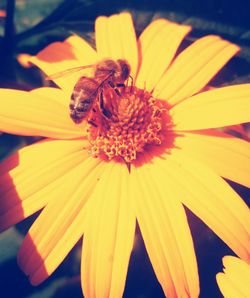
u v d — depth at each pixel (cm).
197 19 14
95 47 14
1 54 14
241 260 11
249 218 11
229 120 12
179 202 11
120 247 11
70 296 13
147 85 13
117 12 14
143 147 13
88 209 12
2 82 14
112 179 12
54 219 11
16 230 14
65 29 14
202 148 12
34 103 12
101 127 12
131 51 13
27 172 12
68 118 12
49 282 13
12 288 13
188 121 12
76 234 11
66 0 14
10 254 14
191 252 11
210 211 11
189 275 11
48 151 12
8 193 12
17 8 16
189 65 13
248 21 14
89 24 14
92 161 12
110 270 11
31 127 12
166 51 13
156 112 12
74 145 12
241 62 13
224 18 14
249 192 13
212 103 12
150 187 12
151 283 13
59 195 12
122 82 13
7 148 15
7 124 12
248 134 15
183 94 13
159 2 14
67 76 13
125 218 11
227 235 11
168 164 12
